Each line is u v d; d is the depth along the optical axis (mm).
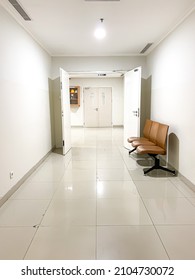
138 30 4055
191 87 3229
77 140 7523
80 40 4648
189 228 2312
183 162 3584
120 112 10734
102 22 3639
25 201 2967
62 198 3059
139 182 3623
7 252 1976
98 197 3080
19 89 3471
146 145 4422
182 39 3535
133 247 2027
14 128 3250
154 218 2508
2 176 2848
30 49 4074
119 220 2480
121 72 6117
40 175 4023
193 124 3186
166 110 4387
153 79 5383
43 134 5004
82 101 10641
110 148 6285
